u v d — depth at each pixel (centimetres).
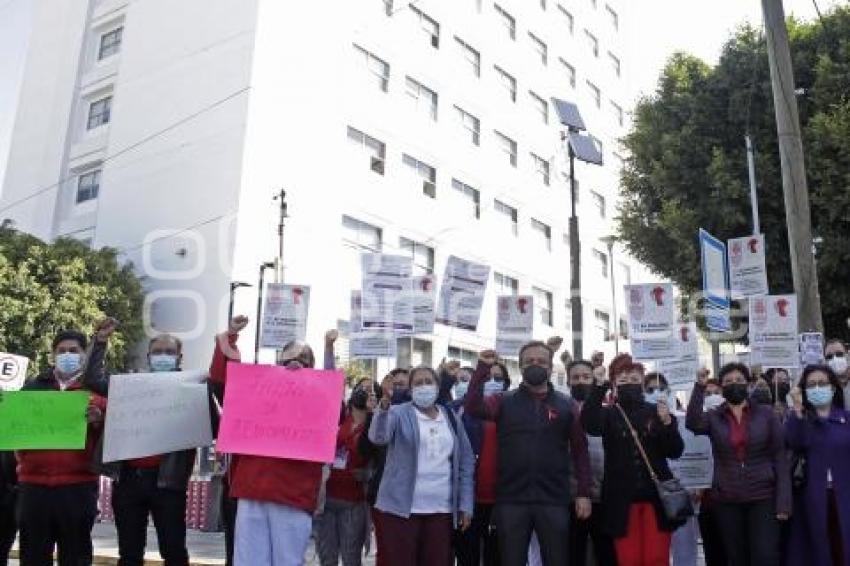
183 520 602
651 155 1877
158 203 2503
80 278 2200
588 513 591
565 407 598
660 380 813
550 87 3697
